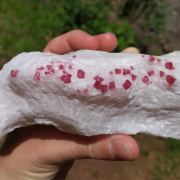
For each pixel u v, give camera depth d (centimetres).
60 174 21
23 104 16
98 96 15
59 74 15
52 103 15
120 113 16
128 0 44
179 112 16
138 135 39
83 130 16
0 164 20
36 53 16
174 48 42
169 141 39
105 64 15
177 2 43
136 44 42
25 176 19
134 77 15
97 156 17
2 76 16
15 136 20
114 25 42
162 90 15
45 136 18
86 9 43
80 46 21
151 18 43
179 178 38
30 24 43
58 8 44
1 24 43
